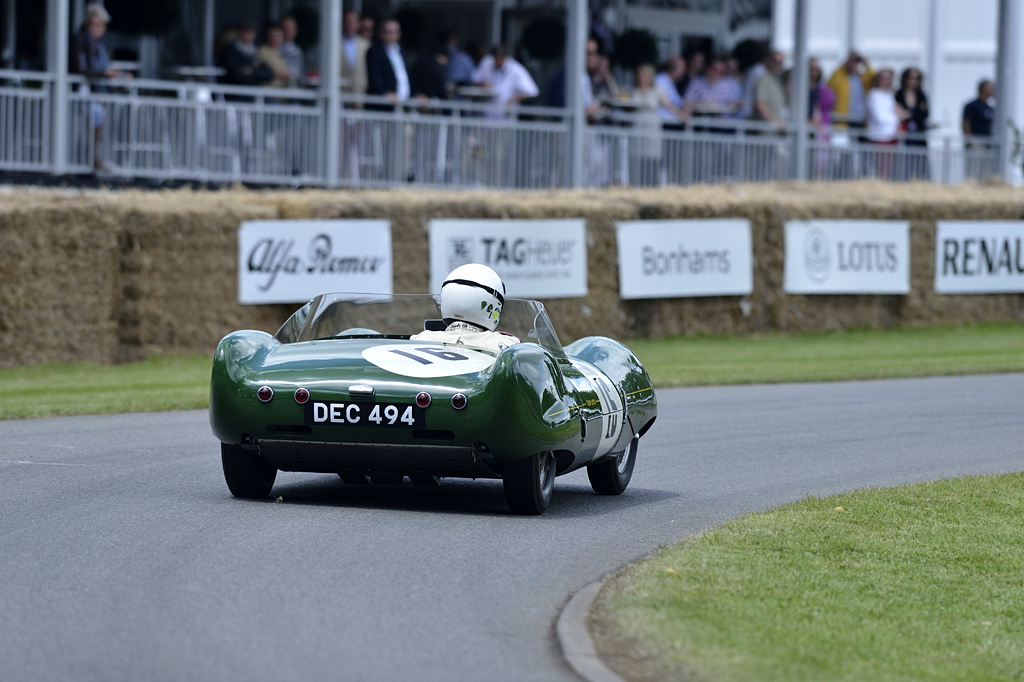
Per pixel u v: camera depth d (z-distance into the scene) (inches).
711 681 430.3
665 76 2338.8
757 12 2955.2
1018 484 859.4
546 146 2169.0
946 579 601.0
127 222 1531.7
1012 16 2615.7
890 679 447.2
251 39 1947.6
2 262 1451.8
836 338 2014.0
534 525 704.4
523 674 444.8
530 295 1802.4
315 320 773.3
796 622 509.0
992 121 2716.5
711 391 1406.3
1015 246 2203.5
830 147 2461.9
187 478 823.1
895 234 2102.6
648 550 650.8
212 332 1588.3
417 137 2049.7
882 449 1035.3
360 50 2057.1
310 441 698.8
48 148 1763.0
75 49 1828.2
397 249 1705.2
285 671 436.8
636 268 1891.0
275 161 1923.0
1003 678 466.0
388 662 451.2
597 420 756.0
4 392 1278.3
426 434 687.1
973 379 1544.0
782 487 863.1
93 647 454.9
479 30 2556.6
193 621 490.6
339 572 574.2
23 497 732.7
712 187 2126.0
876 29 3410.4
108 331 1526.8
